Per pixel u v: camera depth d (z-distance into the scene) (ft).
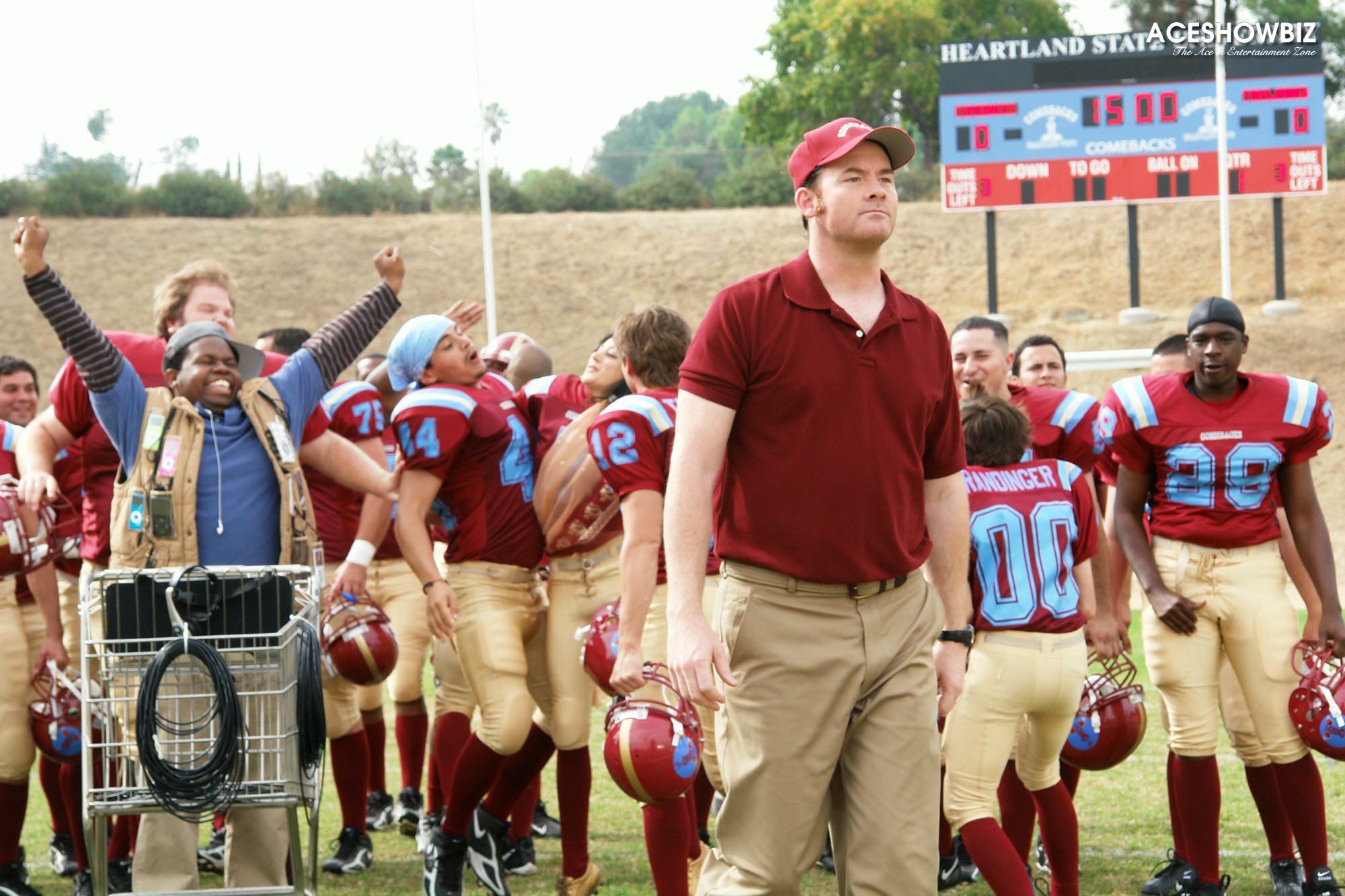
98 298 151.12
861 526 14.43
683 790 18.54
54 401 21.06
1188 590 22.30
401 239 166.50
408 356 21.97
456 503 21.89
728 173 199.00
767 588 14.56
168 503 18.94
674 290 154.40
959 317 143.84
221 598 17.62
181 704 17.76
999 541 19.63
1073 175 102.99
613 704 19.19
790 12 218.38
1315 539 22.58
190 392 19.47
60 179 175.11
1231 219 153.89
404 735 28.43
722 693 15.10
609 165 233.14
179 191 176.24
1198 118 101.60
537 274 158.51
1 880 22.81
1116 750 21.99
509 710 21.27
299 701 17.76
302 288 155.94
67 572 25.86
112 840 23.21
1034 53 102.73
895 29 202.69
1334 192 156.76
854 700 14.58
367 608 23.06
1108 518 24.64
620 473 18.74
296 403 20.68
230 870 20.04
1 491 21.57
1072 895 20.40
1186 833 22.09
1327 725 20.68
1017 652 19.42
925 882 14.37
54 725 22.09
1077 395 24.99
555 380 23.65
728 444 14.85
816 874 24.71
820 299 14.40
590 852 26.25
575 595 21.76
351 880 24.31
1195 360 22.36
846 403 14.35
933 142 209.67
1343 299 133.69
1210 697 22.17
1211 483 22.22
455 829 21.80
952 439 15.70
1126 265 149.69
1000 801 22.24
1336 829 26.14
